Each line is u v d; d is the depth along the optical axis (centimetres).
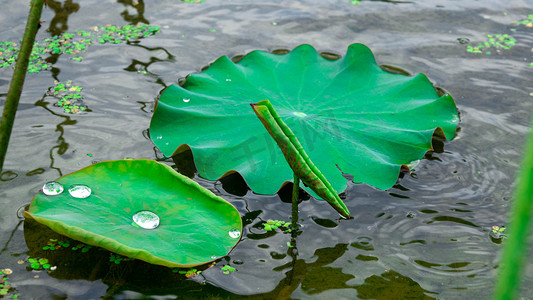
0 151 149
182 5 385
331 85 277
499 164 246
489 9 401
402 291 178
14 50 308
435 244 200
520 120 276
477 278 184
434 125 254
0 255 181
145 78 295
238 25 362
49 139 241
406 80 279
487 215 216
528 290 178
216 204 198
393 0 412
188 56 320
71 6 369
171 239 181
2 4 356
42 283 171
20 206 202
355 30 365
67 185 196
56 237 192
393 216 214
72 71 297
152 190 201
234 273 182
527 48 348
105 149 238
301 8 393
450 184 234
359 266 188
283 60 296
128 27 348
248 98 263
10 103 144
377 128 247
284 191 228
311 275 183
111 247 170
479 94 297
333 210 218
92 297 168
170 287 175
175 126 243
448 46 348
